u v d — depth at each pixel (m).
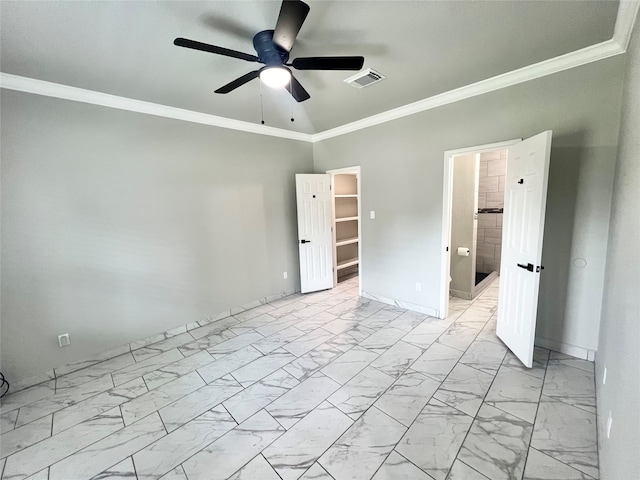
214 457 1.70
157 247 3.21
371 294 4.32
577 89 2.34
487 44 2.13
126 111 2.92
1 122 2.30
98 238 2.81
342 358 2.72
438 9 1.71
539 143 2.24
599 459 1.54
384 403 2.09
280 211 4.45
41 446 1.83
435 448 1.70
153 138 3.12
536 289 2.30
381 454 1.67
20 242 2.42
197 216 3.52
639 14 1.57
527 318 2.41
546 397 2.08
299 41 2.02
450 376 2.38
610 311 1.81
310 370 2.55
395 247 3.90
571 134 2.41
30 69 2.23
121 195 2.93
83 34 1.84
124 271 2.99
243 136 3.92
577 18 1.82
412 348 2.85
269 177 4.27
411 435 1.80
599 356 2.21
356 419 1.95
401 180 3.70
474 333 3.12
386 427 1.87
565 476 1.50
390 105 3.41
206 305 3.66
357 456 1.66
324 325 3.48
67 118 2.59
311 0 1.59
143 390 2.36
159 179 3.19
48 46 1.95
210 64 2.30
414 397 2.14
